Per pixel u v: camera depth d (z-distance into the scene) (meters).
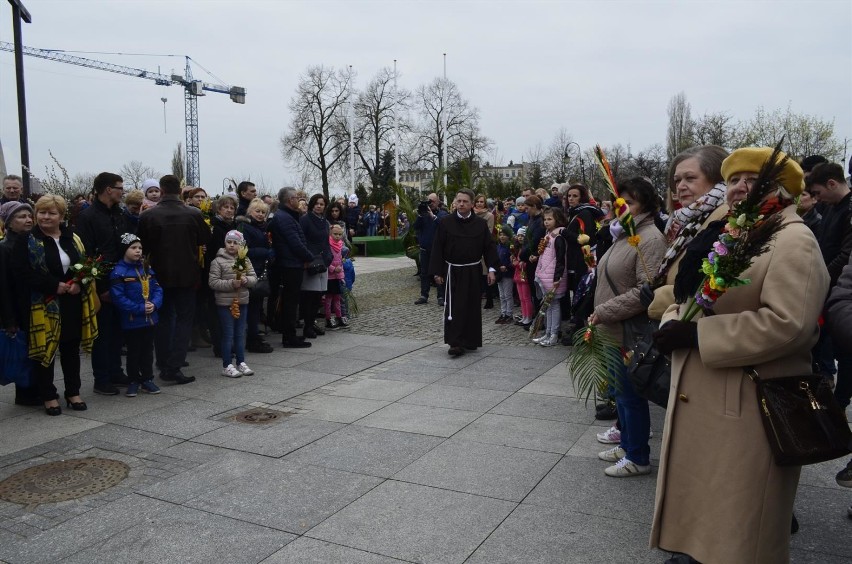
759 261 2.30
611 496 3.80
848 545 3.22
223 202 7.43
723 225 2.45
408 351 8.07
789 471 2.30
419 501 3.76
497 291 12.63
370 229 30.23
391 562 3.10
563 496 3.81
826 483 3.98
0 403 5.81
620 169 39.34
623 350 3.84
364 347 8.32
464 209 7.61
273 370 7.08
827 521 3.48
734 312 2.36
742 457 2.29
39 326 5.25
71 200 9.98
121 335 6.34
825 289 2.25
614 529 3.40
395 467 4.28
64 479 4.12
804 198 4.81
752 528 2.27
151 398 5.97
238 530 3.43
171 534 3.40
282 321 8.27
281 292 8.62
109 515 3.62
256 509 3.68
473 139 47.09
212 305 7.52
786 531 2.33
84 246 5.95
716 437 2.36
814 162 5.73
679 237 2.95
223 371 6.83
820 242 4.77
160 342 6.51
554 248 8.04
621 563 3.06
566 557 3.12
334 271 9.41
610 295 3.94
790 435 2.18
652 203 3.88
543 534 3.35
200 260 7.32
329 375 6.86
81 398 5.95
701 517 2.39
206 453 4.57
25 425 5.20
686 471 2.46
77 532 3.43
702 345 2.32
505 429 5.05
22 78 12.20
